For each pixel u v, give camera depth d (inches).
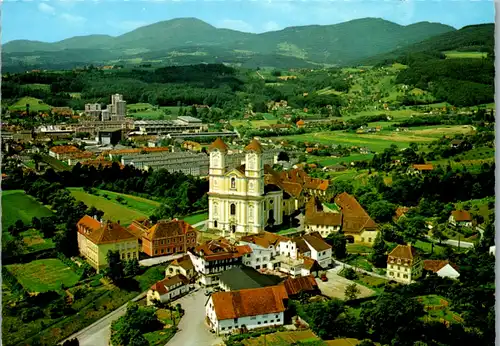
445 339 6747.1
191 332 7204.7
